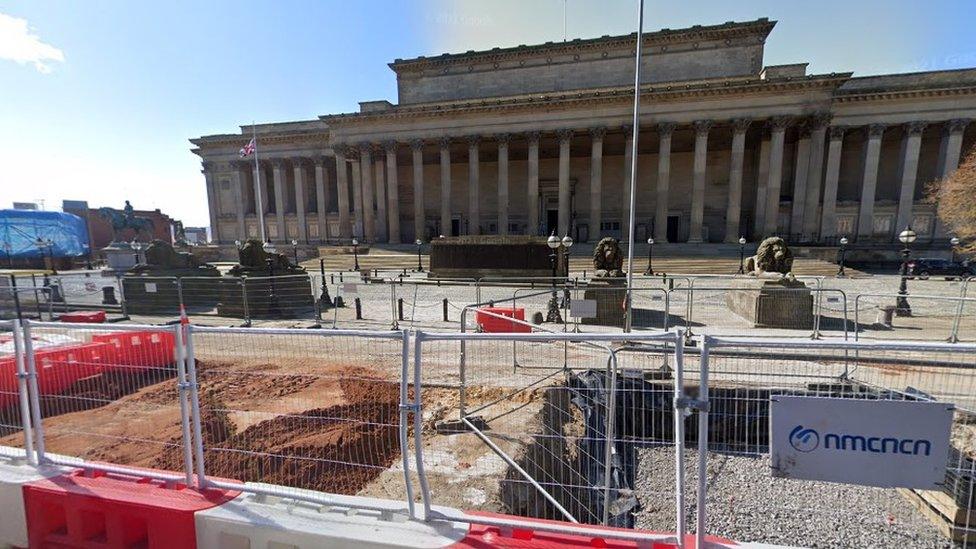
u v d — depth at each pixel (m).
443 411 7.09
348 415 6.86
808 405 2.81
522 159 57.69
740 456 7.37
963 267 33.75
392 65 57.72
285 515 3.22
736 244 43.62
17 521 3.63
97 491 3.51
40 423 3.97
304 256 51.38
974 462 3.66
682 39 49.06
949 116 44.34
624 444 8.14
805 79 41.94
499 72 54.69
